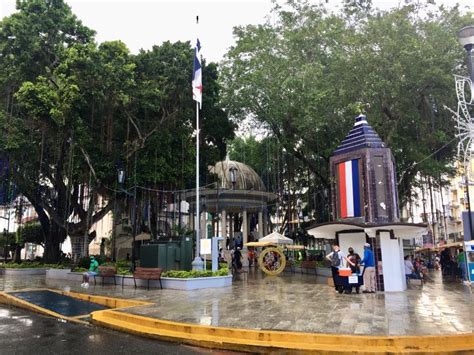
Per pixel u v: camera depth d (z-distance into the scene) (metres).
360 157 17.25
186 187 32.03
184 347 8.30
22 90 23.05
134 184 27.17
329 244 30.97
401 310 10.94
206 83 28.14
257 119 32.59
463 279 20.72
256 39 30.19
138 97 25.98
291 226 39.41
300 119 27.11
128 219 31.77
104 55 24.45
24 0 26.55
